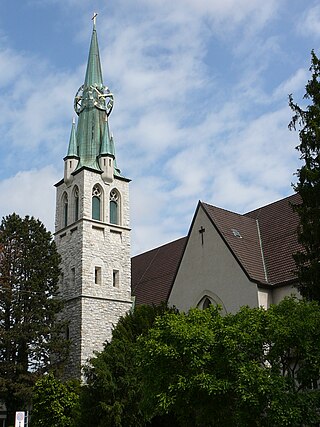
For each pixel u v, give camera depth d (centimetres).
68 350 4866
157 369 2514
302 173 2906
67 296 5450
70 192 5841
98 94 6212
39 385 4253
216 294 4078
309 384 2395
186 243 4462
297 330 2331
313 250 2880
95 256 5506
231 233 4272
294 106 3058
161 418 3625
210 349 2434
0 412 5334
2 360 4562
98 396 3522
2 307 4778
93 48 6525
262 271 4019
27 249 5031
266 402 2209
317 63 3033
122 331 4047
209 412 2408
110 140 6034
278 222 4441
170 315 2720
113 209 5866
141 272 6081
